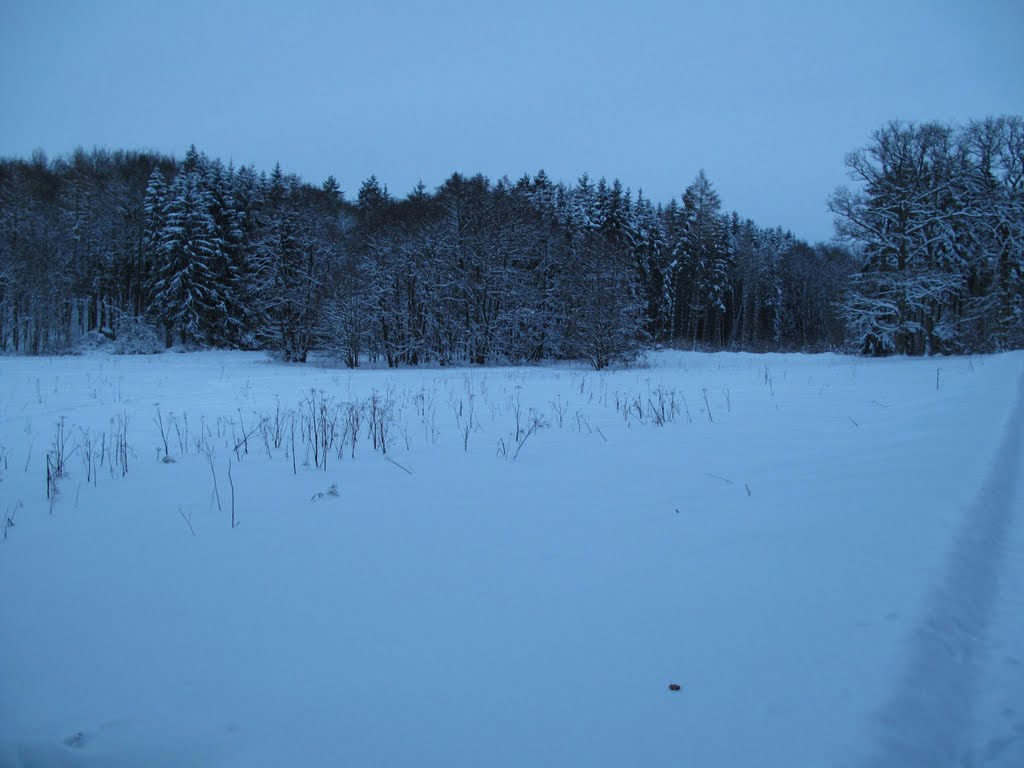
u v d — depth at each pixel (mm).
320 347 30000
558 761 2033
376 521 4695
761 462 6434
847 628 2803
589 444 7684
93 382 16297
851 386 13812
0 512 5000
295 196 32781
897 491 4852
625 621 3002
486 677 2551
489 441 7953
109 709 2410
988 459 5602
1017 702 2375
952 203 31594
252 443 7883
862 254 34031
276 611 3221
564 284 33656
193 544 4242
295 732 2232
